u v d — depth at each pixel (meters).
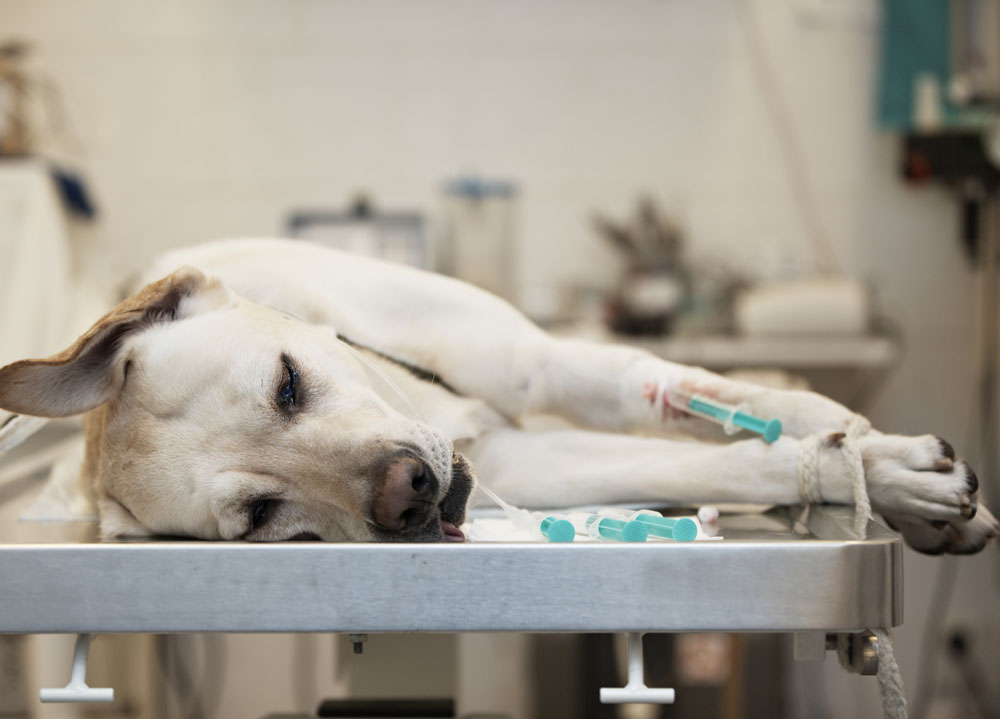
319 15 2.93
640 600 0.73
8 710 1.67
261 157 2.97
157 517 0.94
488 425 1.17
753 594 0.73
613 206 3.01
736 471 0.96
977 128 2.80
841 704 2.76
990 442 2.98
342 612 0.73
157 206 2.96
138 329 0.98
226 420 0.94
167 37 2.92
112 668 1.73
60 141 2.91
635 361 1.13
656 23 2.97
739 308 2.70
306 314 1.10
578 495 1.05
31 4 2.90
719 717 2.19
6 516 1.05
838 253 3.03
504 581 0.73
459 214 2.80
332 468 0.90
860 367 2.79
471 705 2.18
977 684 2.91
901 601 0.76
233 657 1.90
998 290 2.94
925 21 2.82
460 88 2.97
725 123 3.00
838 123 3.00
